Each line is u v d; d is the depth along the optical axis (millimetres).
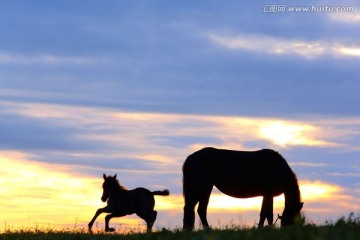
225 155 17547
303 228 9883
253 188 17609
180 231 10883
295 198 17125
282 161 17547
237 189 17641
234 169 17406
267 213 17312
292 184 17219
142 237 11328
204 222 17141
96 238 13719
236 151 17734
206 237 8664
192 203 17297
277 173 17266
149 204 22469
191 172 17359
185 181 17438
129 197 22453
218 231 10195
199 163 17344
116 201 22438
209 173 17328
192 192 17312
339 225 10227
